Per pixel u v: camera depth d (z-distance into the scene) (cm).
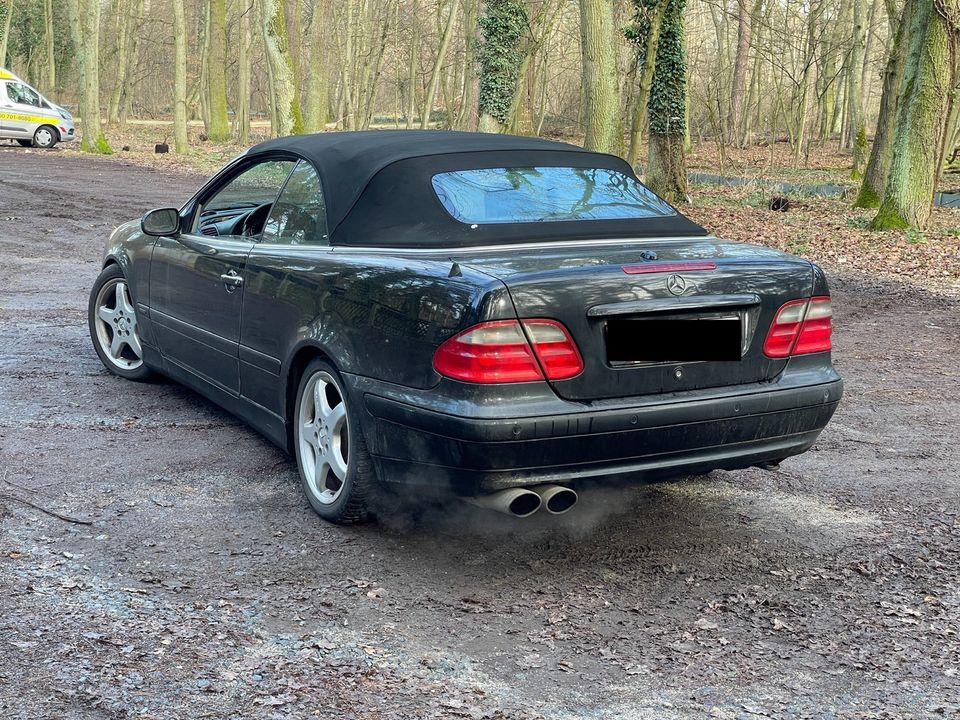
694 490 466
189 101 4856
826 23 3322
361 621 322
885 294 1088
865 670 304
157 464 466
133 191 1875
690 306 351
